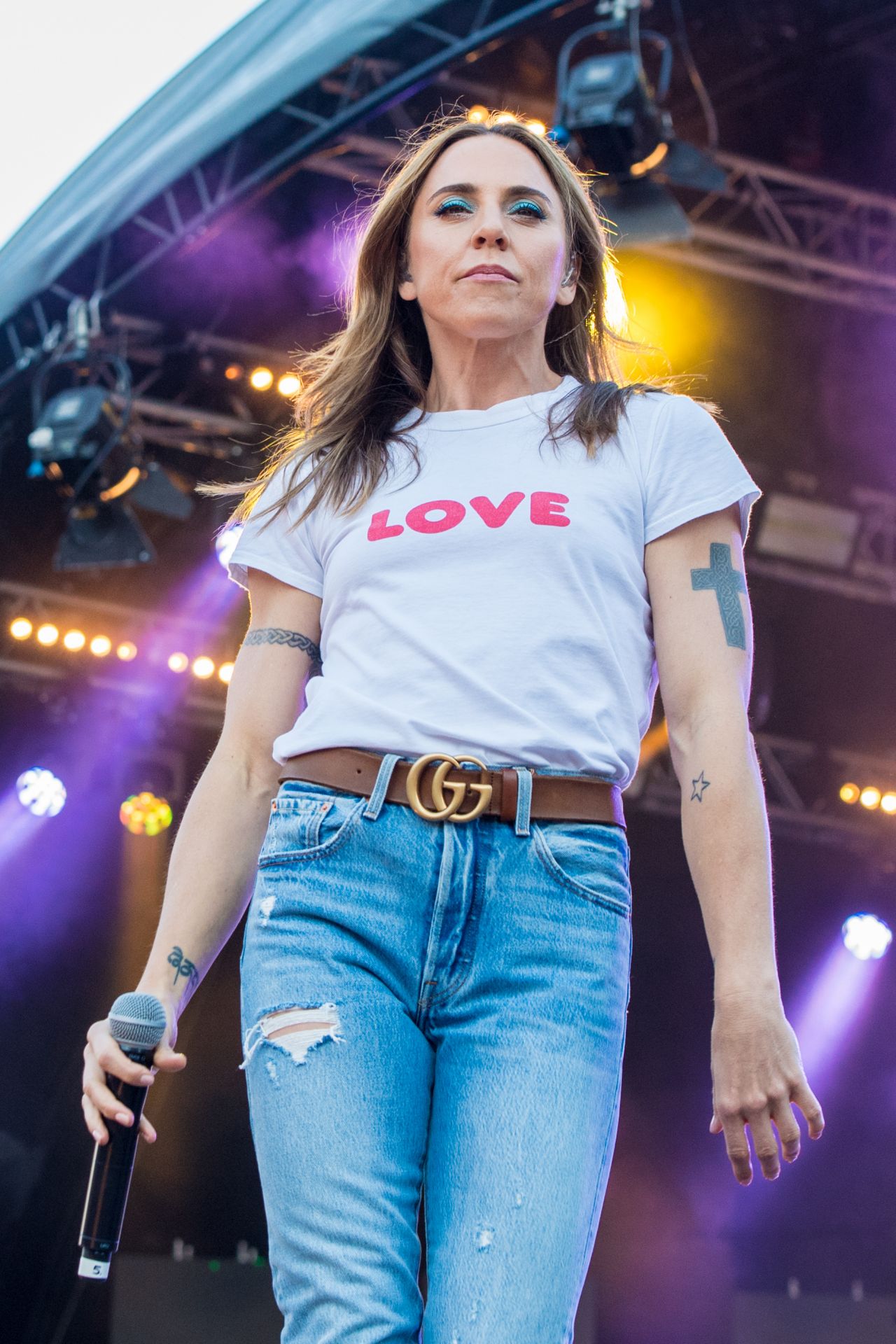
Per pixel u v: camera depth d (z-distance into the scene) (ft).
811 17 29.91
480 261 7.22
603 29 27.73
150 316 34.42
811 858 45.98
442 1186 5.76
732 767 6.34
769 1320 44.62
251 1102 6.04
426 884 6.05
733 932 6.09
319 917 6.13
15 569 39.78
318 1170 5.69
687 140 33.50
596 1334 44.39
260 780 7.04
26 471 36.40
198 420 36.24
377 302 7.73
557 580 6.51
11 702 41.39
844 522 40.11
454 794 6.10
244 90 28.35
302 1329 5.55
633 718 6.54
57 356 32.48
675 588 6.78
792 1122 5.82
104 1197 5.99
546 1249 5.53
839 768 45.42
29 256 32.78
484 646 6.36
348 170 30.91
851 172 34.53
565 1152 5.69
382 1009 5.96
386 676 6.40
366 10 26.66
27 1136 41.73
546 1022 5.91
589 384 7.25
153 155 30.01
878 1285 44.91
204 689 41.75
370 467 7.06
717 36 30.60
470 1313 5.42
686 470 6.88
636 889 45.73
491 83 31.01
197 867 6.78
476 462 6.91
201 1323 41.60
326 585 6.95
